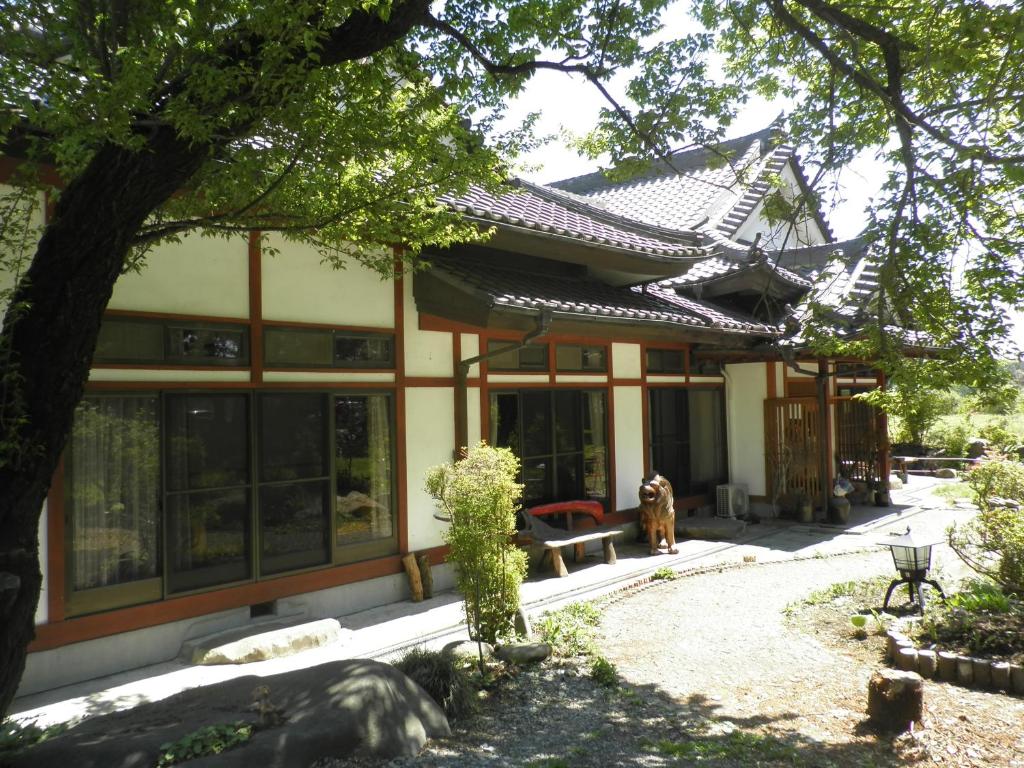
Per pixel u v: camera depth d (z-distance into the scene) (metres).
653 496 9.62
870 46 5.66
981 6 3.96
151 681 5.30
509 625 5.66
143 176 3.54
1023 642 5.39
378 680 4.04
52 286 3.50
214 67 3.47
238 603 6.18
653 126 5.94
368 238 5.19
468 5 5.16
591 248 8.59
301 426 6.73
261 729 3.62
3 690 3.28
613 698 4.97
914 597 6.96
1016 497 6.76
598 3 5.36
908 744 4.23
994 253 5.11
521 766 3.82
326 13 3.63
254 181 4.58
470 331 8.36
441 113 4.74
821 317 6.21
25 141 4.44
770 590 7.82
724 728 4.49
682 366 11.91
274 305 6.53
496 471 5.47
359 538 7.19
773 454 12.34
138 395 5.66
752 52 6.53
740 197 15.27
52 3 4.04
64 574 5.23
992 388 5.40
